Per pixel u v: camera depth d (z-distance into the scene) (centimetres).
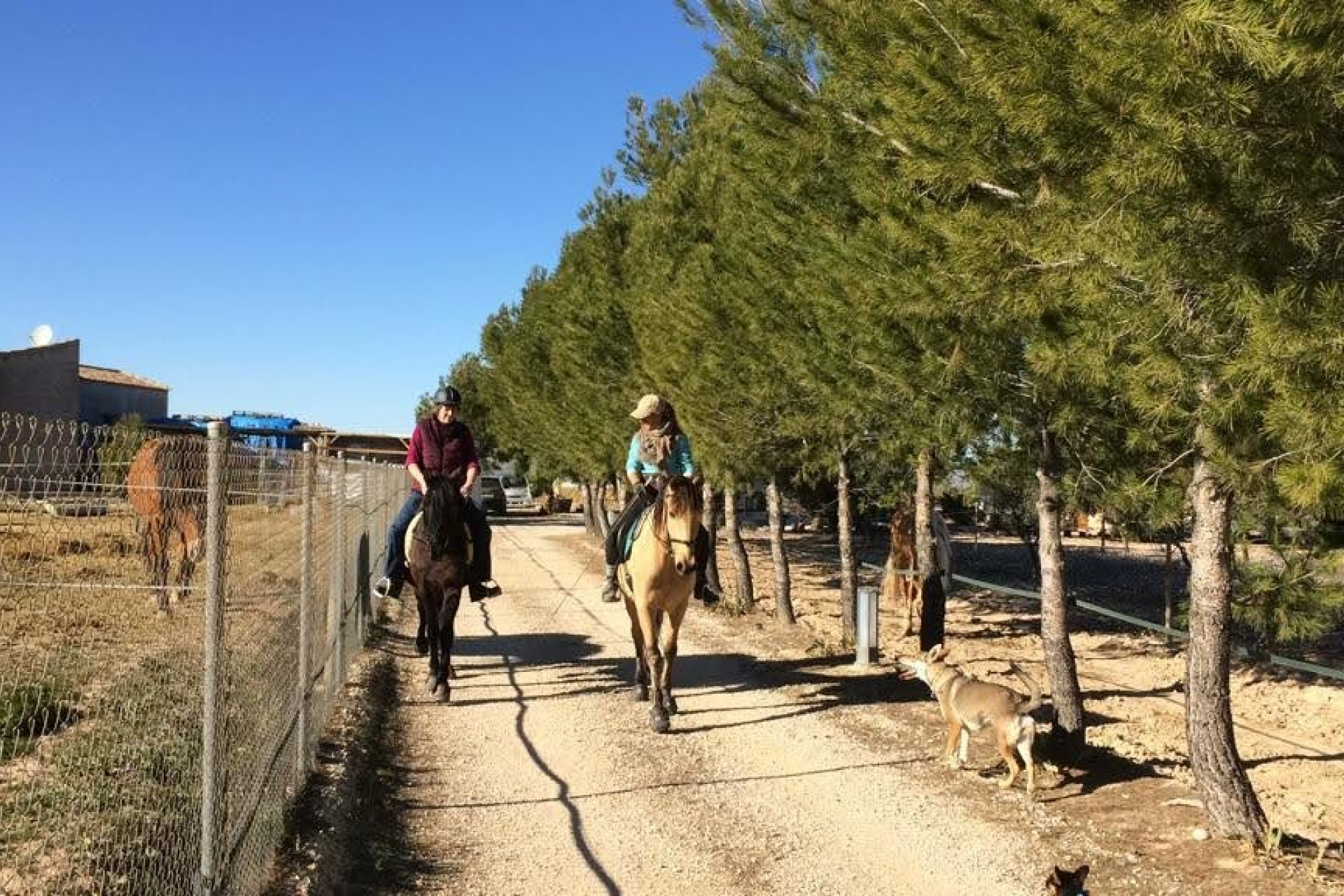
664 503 930
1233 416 482
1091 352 582
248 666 538
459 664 1263
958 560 3097
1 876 440
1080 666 1488
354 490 1183
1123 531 1097
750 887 602
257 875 529
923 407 915
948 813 715
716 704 1049
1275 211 451
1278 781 966
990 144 614
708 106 1592
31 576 406
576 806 739
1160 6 421
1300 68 388
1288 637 744
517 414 3538
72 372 4316
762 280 1141
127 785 481
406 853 648
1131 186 453
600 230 2184
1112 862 615
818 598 2120
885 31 721
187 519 482
